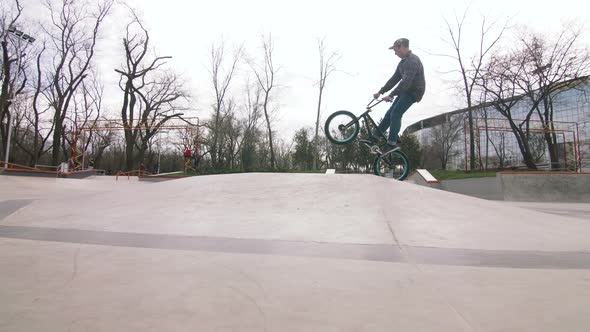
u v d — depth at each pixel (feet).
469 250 9.14
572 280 6.79
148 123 89.20
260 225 11.60
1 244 9.12
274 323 4.79
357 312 5.20
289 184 16.75
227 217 12.60
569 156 77.05
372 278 6.80
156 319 4.86
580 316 5.10
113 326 4.62
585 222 13.51
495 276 7.00
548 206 31.76
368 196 14.92
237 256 8.21
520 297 5.87
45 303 5.35
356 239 10.09
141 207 14.08
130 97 89.56
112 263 7.53
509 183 43.24
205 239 9.98
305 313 5.14
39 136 102.01
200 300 5.56
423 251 8.96
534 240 10.39
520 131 60.70
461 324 4.82
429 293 6.03
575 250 9.38
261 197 14.97
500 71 59.52
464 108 75.25
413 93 18.39
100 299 5.54
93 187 43.34
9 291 5.82
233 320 4.86
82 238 9.95
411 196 15.07
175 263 7.59
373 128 19.99
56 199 15.66
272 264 7.63
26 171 53.72
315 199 14.57
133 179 64.90
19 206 15.25
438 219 12.34
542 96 58.08
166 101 92.38
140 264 7.48
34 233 10.56
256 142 103.86
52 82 83.30
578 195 42.80
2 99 68.03
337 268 7.41
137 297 5.64
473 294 6.00
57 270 6.98
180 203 14.48
